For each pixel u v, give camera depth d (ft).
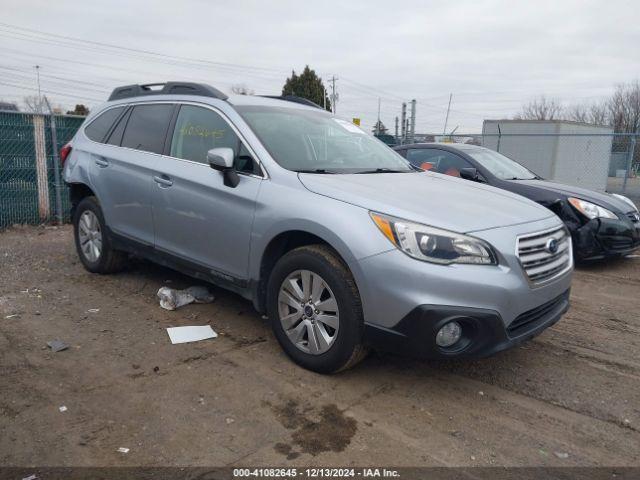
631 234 21.54
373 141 16.31
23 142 29.01
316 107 16.66
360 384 11.09
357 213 10.50
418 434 9.41
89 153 17.58
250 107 14.07
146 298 16.06
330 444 9.00
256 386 10.85
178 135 14.75
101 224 17.28
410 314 9.67
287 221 11.30
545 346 13.58
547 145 62.80
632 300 17.78
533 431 9.65
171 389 10.64
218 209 12.85
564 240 12.03
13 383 10.69
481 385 11.33
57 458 8.38
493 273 9.85
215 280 13.53
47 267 19.40
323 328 11.04
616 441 9.43
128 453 8.57
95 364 11.66
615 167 84.84
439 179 14.12
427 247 9.73
